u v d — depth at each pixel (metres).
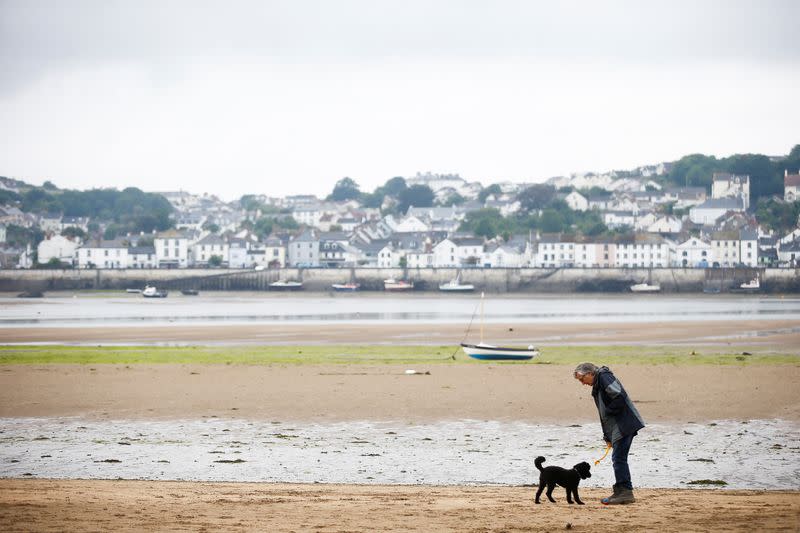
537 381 37.12
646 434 25.53
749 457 22.22
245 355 50.72
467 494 16.67
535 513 14.27
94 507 14.50
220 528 12.80
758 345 60.12
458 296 162.38
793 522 13.26
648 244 198.12
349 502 15.27
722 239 197.75
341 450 23.39
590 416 28.78
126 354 51.25
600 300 148.12
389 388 35.06
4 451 23.14
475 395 33.16
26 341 64.75
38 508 14.38
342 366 43.50
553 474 15.23
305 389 34.78
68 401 31.81
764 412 29.27
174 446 23.91
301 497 15.91
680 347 58.34
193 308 120.88
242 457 22.42
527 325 82.31
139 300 151.50
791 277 167.38
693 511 14.41
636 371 40.34
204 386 35.66
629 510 14.59
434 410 29.98
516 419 28.30
